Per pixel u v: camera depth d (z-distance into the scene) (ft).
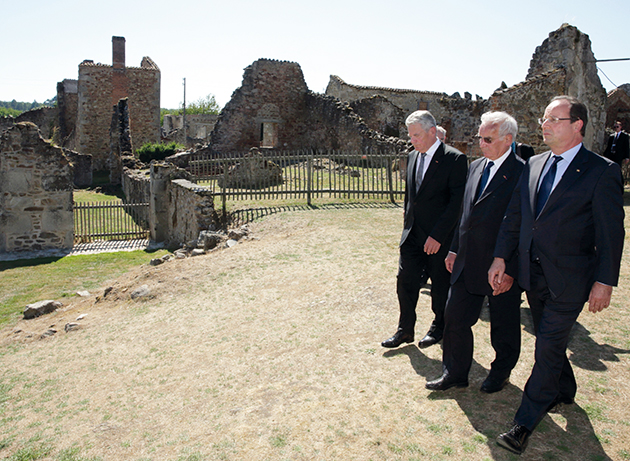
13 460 11.43
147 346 18.30
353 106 85.87
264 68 84.58
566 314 8.80
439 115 102.06
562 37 46.24
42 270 36.73
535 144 47.19
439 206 12.76
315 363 14.08
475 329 14.98
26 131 43.52
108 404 13.94
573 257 8.75
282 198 44.68
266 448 10.00
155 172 46.39
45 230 44.68
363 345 14.80
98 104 110.22
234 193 41.98
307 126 86.89
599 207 8.45
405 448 9.41
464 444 9.34
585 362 12.15
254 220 37.01
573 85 46.42
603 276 8.36
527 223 9.39
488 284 10.63
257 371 14.33
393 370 12.81
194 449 10.44
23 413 14.24
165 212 47.19
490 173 10.77
